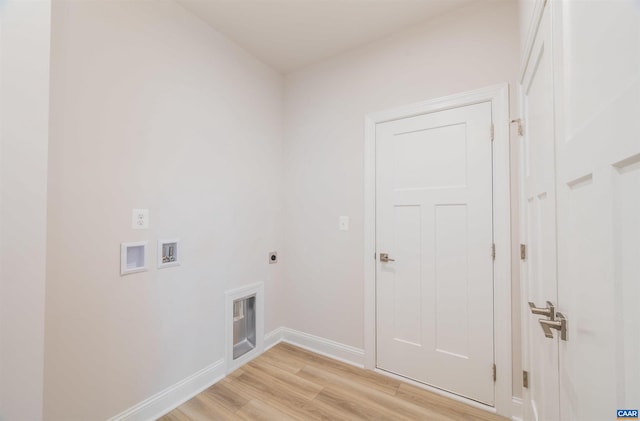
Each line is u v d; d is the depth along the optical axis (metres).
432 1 1.67
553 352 0.89
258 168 2.30
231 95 2.05
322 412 1.56
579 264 0.65
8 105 0.85
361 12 1.76
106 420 1.34
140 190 1.49
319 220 2.32
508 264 1.54
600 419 0.53
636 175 0.42
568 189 0.72
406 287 1.89
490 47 1.62
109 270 1.36
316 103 2.36
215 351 1.89
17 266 0.86
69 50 1.22
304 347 2.37
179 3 1.69
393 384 1.83
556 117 0.80
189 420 1.50
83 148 1.27
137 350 1.47
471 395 1.64
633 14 0.40
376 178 2.04
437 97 1.79
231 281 2.03
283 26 1.90
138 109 1.48
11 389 0.85
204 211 1.84
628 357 0.44
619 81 0.45
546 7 0.89
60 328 1.19
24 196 0.88
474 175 1.67
